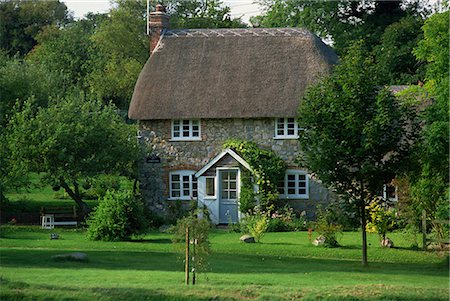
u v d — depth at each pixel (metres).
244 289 18.03
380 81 24.64
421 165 25.66
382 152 24.62
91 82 65.94
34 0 79.38
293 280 20.16
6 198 42.72
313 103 24.80
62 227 38.28
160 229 37.19
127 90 65.75
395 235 33.16
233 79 41.09
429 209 29.06
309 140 24.97
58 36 76.06
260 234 31.45
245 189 38.88
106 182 41.22
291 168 39.84
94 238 31.00
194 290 17.81
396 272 23.39
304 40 42.28
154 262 24.02
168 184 41.00
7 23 77.50
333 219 32.78
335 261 26.23
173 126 41.16
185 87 41.22
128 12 67.75
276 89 40.34
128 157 39.34
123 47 67.56
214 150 40.72
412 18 53.38
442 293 18.31
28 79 45.12
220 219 39.72
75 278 19.48
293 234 35.00
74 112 39.19
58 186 40.44
